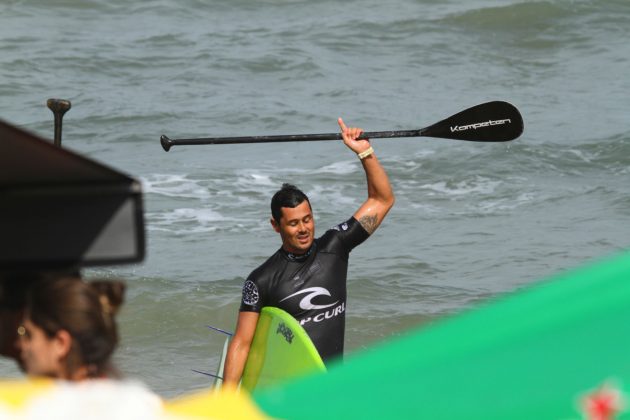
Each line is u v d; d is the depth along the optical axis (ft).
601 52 228.22
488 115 56.90
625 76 212.84
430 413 17.46
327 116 190.29
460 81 213.46
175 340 93.30
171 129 181.27
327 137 57.26
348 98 200.95
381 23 244.83
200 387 82.17
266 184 149.48
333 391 18.49
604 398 16.46
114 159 165.17
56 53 222.48
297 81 211.00
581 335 16.89
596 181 147.95
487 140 57.16
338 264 57.11
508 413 16.98
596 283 17.42
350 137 57.21
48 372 22.36
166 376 84.94
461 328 17.80
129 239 19.94
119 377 22.80
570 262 114.01
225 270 111.24
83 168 19.36
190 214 135.33
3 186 19.86
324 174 154.30
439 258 115.34
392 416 17.79
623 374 16.57
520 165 155.33
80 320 22.16
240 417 19.27
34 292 22.27
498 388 17.13
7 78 207.31
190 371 86.12
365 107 195.42
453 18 244.83
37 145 18.54
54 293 22.17
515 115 56.65
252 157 164.35
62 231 20.08
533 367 17.01
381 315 97.60
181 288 103.91
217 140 57.06
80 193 19.89
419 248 118.62
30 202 20.07
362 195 144.87
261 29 242.58
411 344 18.12
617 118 181.68
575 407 16.60
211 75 212.02
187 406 19.94
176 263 113.29
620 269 17.46
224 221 132.36
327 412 18.43
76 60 219.20
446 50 231.09
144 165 160.25
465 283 107.34
